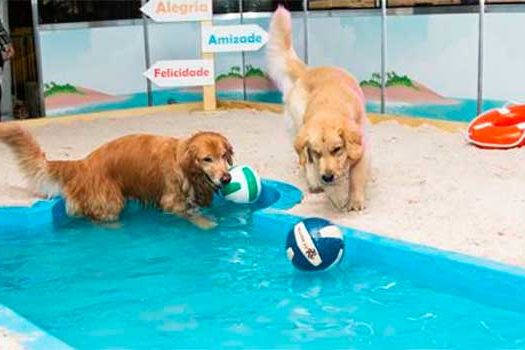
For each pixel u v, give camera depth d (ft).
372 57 27.84
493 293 16.57
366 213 19.33
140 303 16.85
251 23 31.09
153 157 20.67
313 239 17.43
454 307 16.47
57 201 20.93
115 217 20.70
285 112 22.26
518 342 15.46
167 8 28.89
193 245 19.12
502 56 25.00
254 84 31.42
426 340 15.56
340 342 15.55
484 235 17.95
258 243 19.13
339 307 16.52
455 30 25.84
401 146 24.21
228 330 15.94
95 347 15.64
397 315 16.25
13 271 18.24
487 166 21.95
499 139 23.36
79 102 30.25
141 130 27.63
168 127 27.96
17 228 20.45
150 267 18.19
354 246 18.12
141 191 20.92
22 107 30.68
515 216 18.71
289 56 22.40
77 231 20.15
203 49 29.55
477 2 25.25
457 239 17.84
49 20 29.45
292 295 16.94
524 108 24.04
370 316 16.24
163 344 15.64
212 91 30.50
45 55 29.50
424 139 24.88
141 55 31.04
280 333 15.81
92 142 26.13
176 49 31.50
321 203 20.03
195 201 20.74
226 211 20.95
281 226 19.21
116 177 20.84
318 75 21.34
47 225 20.52
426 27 26.43
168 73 29.53
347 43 28.40
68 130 27.96
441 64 26.30
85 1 29.89
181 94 31.65
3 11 29.99
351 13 28.12
